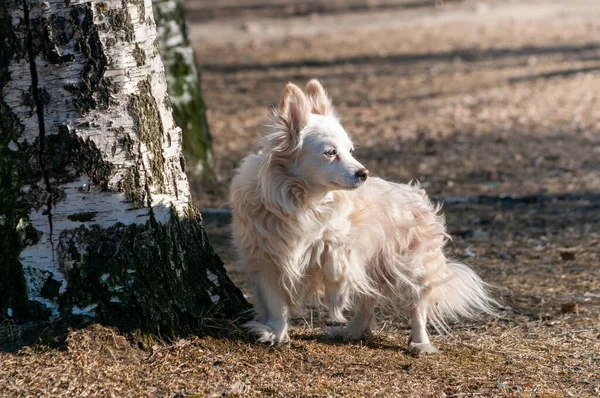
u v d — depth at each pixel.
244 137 19.09
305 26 40.91
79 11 6.29
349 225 7.04
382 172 15.94
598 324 8.11
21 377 5.98
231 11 48.41
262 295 7.13
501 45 32.56
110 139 6.44
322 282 7.27
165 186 6.75
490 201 13.80
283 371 6.50
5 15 6.30
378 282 7.54
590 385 6.47
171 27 13.82
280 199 6.78
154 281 6.59
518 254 10.95
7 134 6.45
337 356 6.98
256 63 30.59
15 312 6.50
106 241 6.48
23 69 6.34
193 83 14.23
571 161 16.42
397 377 6.54
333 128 7.04
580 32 34.81
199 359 6.44
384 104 22.78
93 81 6.37
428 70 27.86
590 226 12.23
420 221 7.56
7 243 6.54
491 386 6.41
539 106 21.72
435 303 7.88
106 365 6.16
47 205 6.46
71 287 6.46
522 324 8.21
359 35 37.12
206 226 12.11
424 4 48.06
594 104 21.66
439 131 19.45
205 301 6.95
